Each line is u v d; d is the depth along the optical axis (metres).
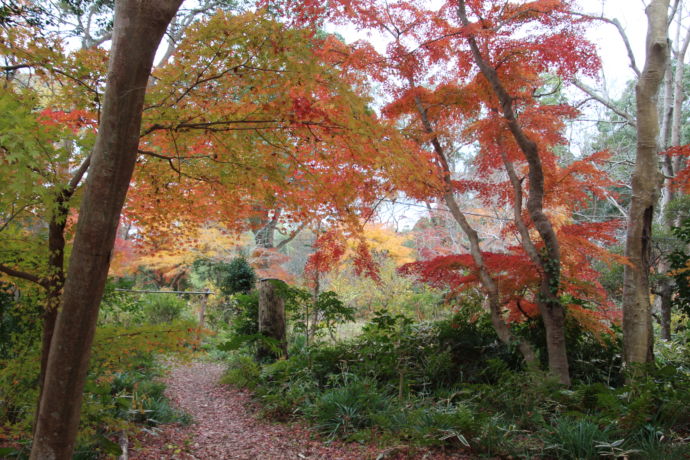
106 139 2.26
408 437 4.35
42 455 2.34
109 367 3.48
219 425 5.27
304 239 17.27
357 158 3.40
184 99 3.13
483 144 7.02
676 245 9.84
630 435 3.82
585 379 6.29
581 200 6.97
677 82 12.80
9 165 2.10
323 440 4.61
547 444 3.87
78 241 2.29
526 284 6.18
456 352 6.78
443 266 6.56
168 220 4.10
